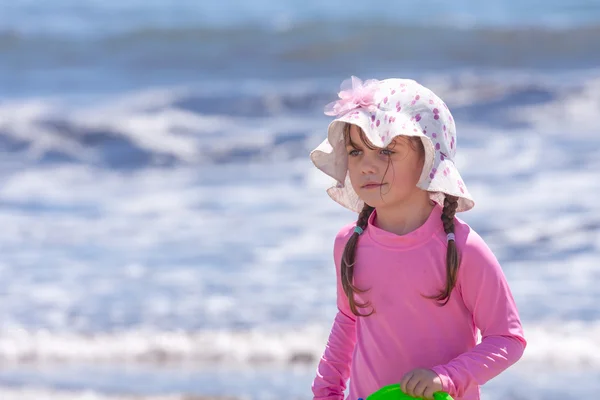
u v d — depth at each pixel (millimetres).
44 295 20672
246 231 26297
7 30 61969
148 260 23578
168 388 14984
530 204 27656
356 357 7762
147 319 18891
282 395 14578
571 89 45031
